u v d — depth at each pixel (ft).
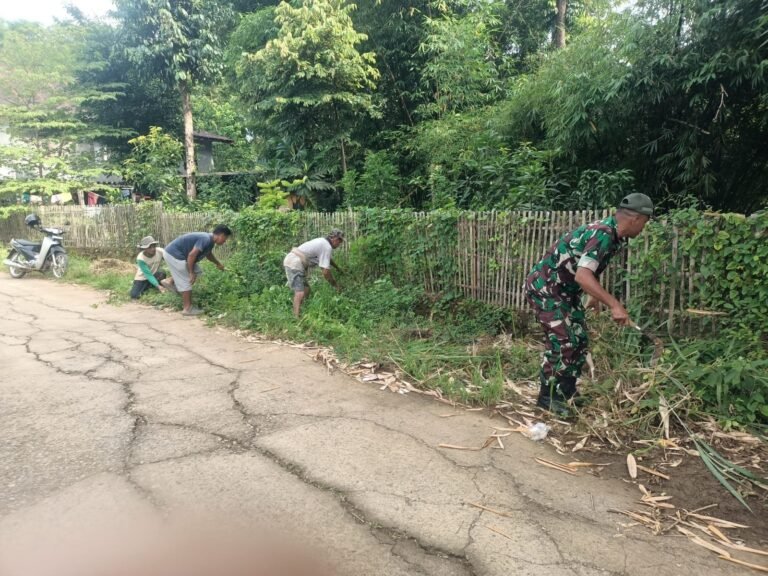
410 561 7.05
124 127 63.46
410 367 14.62
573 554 7.23
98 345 17.99
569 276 11.32
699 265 13.70
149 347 17.79
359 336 17.83
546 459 10.01
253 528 7.70
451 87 35.68
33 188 49.06
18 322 21.57
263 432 10.98
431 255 21.39
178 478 9.05
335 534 7.60
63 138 52.16
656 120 22.77
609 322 14.96
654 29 20.62
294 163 44.39
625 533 7.74
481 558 7.12
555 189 23.43
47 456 9.81
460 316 19.48
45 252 34.22
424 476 9.27
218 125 83.51
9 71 53.06
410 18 41.14
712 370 11.69
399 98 43.32
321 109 40.27
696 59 19.69
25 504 8.20
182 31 49.73
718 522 8.01
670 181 23.57
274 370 15.26
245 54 40.11
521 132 28.71
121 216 38.60
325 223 25.90
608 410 11.68
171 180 50.21
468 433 11.09
